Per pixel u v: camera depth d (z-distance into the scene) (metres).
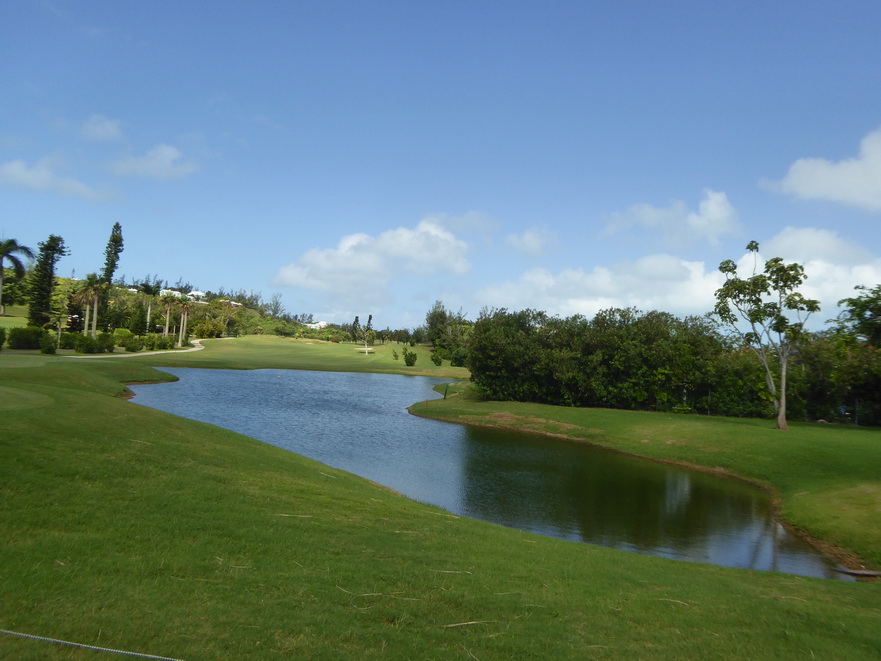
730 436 30.38
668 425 34.91
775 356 42.53
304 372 82.44
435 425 39.22
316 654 5.43
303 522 10.15
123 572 6.70
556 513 18.50
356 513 11.84
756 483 24.52
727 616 8.09
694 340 43.59
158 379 53.62
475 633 6.52
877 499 18.12
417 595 7.49
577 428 37.56
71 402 15.31
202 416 35.81
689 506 20.20
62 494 8.81
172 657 4.96
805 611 8.55
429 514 13.64
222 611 6.05
